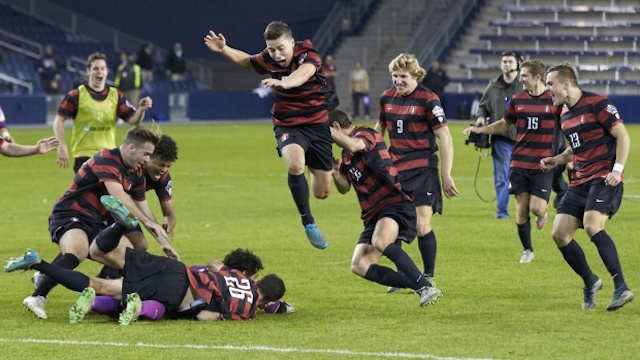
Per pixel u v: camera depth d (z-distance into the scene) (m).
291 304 22.33
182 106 109.50
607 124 21.38
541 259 28.72
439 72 104.19
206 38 23.47
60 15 119.56
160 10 124.81
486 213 39.62
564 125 21.92
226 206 42.38
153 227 20.45
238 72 124.88
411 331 19.41
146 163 21.08
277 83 22.09
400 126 25.06
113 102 30.55
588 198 21.52
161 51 123.31
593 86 109.81
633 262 27.94
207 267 21.09
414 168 24.92
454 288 24.34
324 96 23.61
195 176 55.94
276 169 60.00
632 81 109.94
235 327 19.59
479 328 19.70
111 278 22.09
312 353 17.52
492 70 112.62
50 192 48.00
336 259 28.84
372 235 21.02
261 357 17.20
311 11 126.75
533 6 117.88
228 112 112.50
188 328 19.41
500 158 37.16
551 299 22.86
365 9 122.94
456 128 92.75
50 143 23.02
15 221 37.56
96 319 20.45
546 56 113.56
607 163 21.64
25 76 105.38
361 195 21.22
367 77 109.31
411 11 120.31
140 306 19.67
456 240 32.47
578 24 115.69
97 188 21.16
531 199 28.41
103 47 117.38
